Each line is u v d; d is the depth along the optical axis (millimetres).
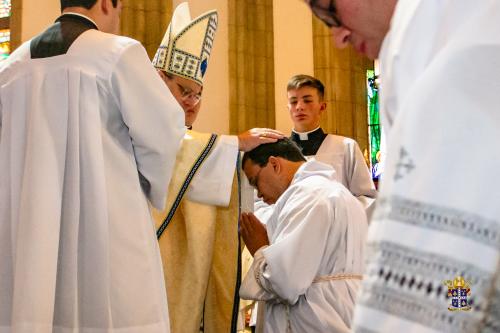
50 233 2205
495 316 708
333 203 2871
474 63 734
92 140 2326
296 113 5344
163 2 8180
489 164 694
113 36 2465
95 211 2281
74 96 2344
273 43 8469
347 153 5195
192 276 2945
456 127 712
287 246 2756
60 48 2434
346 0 1064
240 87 8234
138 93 2391
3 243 2320
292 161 3137
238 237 3043
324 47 8359
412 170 727
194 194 2951
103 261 2252
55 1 8016
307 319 2760
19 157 2373
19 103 2418
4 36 8172
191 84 3443
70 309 2221
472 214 687
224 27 8359
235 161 3006
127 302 2277
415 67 826
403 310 693
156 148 2412
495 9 767
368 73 8578
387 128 875
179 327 2912
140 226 2377
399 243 712
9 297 2266
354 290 2805
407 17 854
